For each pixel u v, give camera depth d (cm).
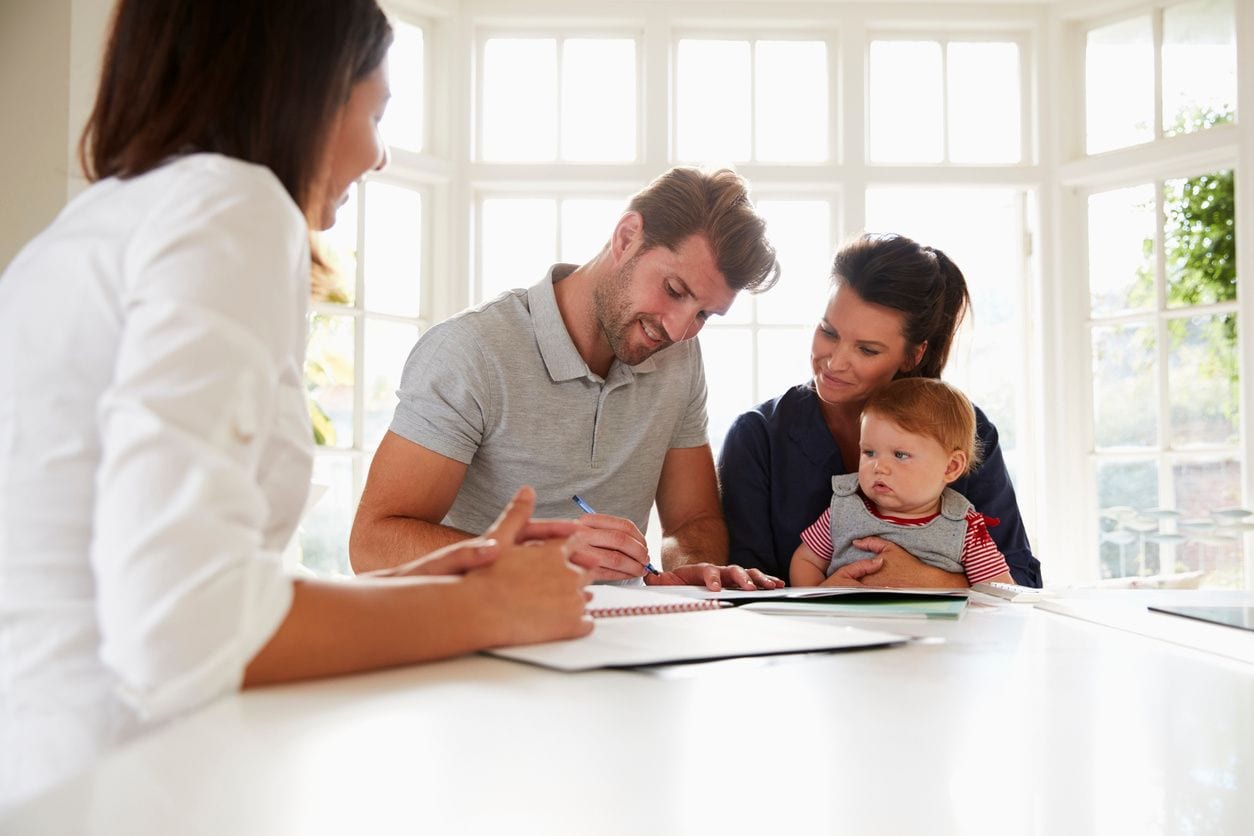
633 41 376
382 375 351
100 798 43
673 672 73
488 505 182
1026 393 378
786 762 51
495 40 376
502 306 181
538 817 42
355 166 95
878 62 379
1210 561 342
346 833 40
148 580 59
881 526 183
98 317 68
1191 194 344
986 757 52
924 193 382
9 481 67
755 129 379
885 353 188
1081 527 363
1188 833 41
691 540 191
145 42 79
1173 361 349
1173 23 348
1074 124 369
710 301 172
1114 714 62
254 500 66
